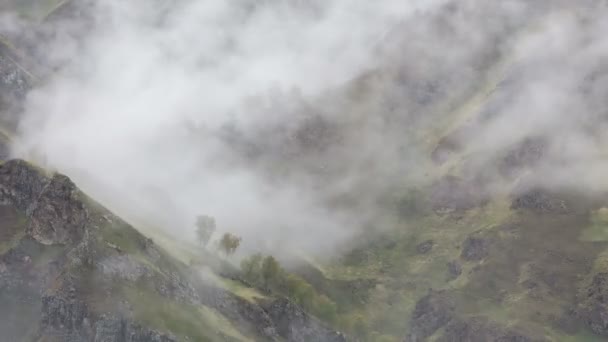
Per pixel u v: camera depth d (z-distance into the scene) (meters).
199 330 185.38
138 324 173.12
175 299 190.75
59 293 176.50
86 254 184.25
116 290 179.88
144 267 190.62
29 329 181.38
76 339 171.75
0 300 187.12
